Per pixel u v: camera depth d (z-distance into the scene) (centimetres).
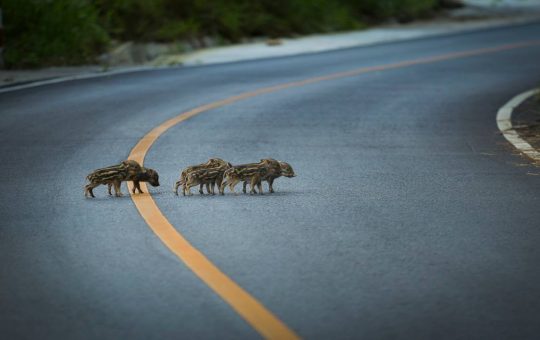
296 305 1016
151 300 1031
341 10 5656
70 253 1218
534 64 4078
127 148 2042
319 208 1484
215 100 2859
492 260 1198
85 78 3391
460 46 4822
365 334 934
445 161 1930
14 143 2097
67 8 4056
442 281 1106
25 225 1364
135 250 1231
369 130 2338
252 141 2152
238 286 1080
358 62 4044
